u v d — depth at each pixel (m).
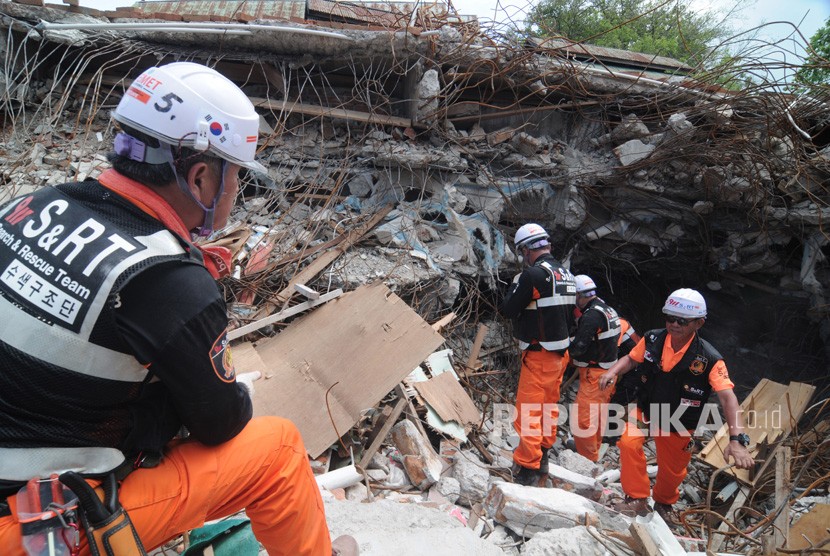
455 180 6.55
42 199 1.28
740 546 4.18
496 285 6.77
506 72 6.33
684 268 8.27
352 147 6.27
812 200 6.71
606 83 6.63
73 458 1.20
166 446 1.42
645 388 4.37
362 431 4.45
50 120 5.77
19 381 1.14
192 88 1.32
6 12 5.57
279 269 5.40
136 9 6.07
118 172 1.31
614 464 6.25
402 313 4.52
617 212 7.48
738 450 3.83
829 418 6.59
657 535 2.81
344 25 5.95
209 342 1.24
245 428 1.49
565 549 2.91
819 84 6.29
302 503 1.54
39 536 1.13
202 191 1.38
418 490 4.04
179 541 2.31
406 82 6.66
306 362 4.27
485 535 3.55
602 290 8.93
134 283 1.16
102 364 1.16
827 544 3.42
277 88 6.41
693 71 6.91
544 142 6.98
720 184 6.95
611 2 14.77
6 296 1.16
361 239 5.93
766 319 8.62
